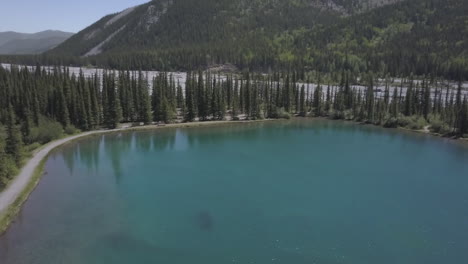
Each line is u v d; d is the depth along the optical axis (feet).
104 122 465.88
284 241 179.83
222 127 491.31
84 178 269.44
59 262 156.46
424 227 198.18
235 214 210.79
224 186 259.39
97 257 161.48
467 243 180.55
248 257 164.66
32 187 242.99
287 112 597.52
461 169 312.71
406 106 544.21
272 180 274.57
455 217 212.02
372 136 452.35
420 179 282.97
